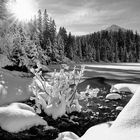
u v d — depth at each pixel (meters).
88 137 3.85
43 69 29.08
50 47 56.31
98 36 126.31
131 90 13.30
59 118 7.32
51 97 7.76
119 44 119.19
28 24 56.31
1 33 21.06
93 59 93.88
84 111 8.66
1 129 5.73
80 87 14.86
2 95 8.42
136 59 107.56
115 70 34.78
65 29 76.25
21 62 23.84
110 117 8.02
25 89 9.97
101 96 11.88
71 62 69.44
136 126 3.28
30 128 6.05
